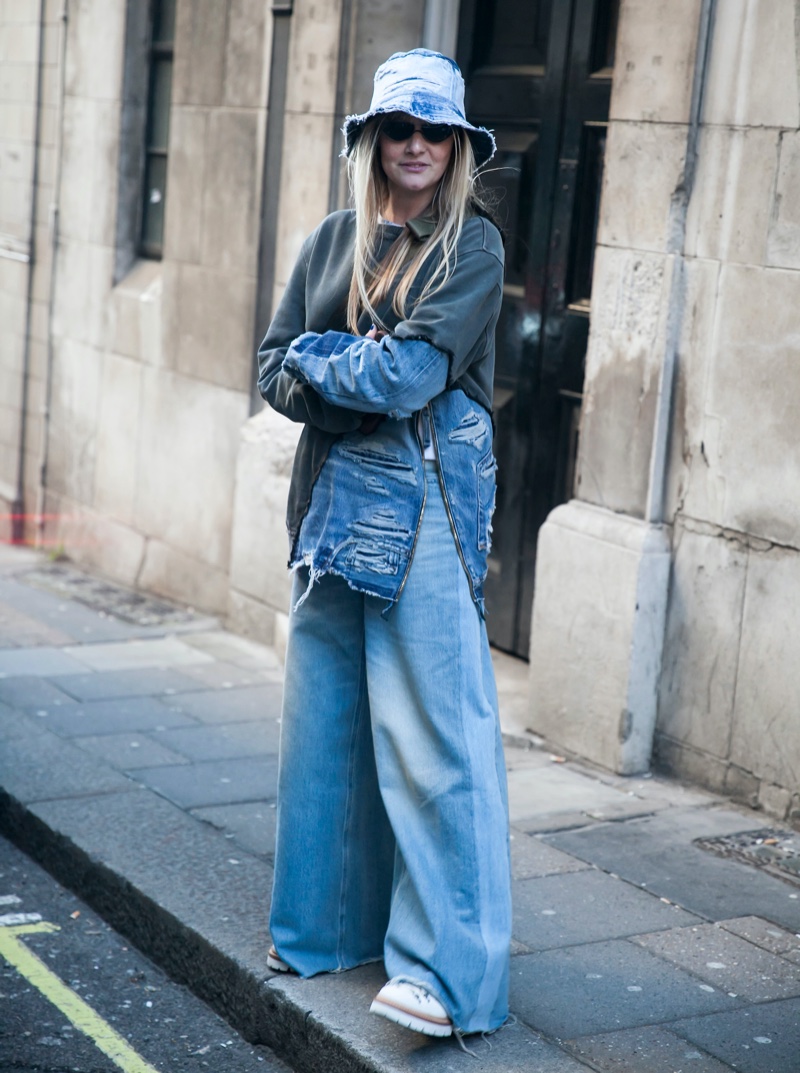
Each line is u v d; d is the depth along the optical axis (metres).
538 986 3.10
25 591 7.25
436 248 2.69
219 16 6.43
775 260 4.02
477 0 5.50
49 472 8.33
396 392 2.59
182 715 5.13
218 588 6.70
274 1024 3.02
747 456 4.14
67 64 7.94
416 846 2.75
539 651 4.79
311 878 3.05
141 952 3.55
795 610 4.04
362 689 2.98
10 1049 3.06
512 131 5.40
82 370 7.89
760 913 3.54
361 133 2.76
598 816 4.16
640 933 3.40
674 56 4.23
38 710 5.11
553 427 5.27
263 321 6.24
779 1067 2.79
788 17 3.93
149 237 7.51
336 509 2.78
